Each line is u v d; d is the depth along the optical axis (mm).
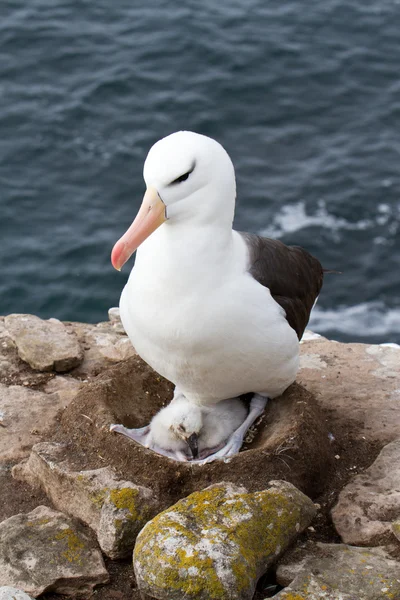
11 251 23188
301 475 8094
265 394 8938
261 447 8094
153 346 8172
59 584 7359
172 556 6879
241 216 24562
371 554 7477
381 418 9430
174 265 7695
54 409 9547
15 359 10531
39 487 8461
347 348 10867
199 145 7570
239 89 30453
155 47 32375
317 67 31906
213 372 8242
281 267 8617
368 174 26516
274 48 32719
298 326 8727
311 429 8320
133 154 26906
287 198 25297
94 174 26078
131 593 7410
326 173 26500
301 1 36031
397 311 21328
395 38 33875
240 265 8055
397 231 23969
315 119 29266
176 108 29266
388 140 28344
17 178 25844
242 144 27953
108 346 10906
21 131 27703
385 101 30359
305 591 7016
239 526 7180
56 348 10445
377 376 10227
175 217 7668
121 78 30469
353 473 8602
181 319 7770
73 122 28203
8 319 11000
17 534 7695
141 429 8828
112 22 33906
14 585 7258
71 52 32000
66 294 21922
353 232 23984
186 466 7879
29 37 32719
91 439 8359
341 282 22094
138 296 7906
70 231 23969
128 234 7559
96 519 7797
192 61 31750
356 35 33938
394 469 8500
